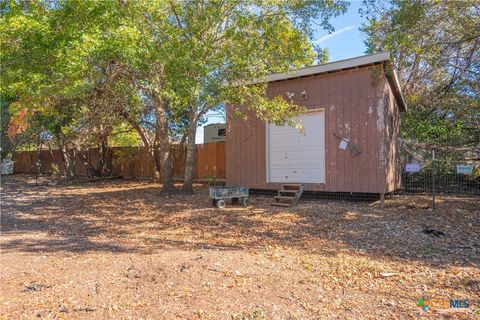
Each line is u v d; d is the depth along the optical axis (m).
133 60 7.12
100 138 17.59
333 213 8.32
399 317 3.29
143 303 3.58
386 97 9.66
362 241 6.11
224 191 9.48
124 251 5.63
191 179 11.96
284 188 10.32
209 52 8.16
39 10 7.46
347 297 3.77
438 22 8.76
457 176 11.79
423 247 5.64
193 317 3.28
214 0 8.18
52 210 9.91
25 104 8.66
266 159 11.28
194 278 4.27
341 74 9.91
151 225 7.73
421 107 14.13
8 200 11.96
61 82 7.48
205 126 17.75
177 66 7.36
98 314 3.34
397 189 11.95
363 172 9.54
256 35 8.56
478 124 12.52
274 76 10.68
